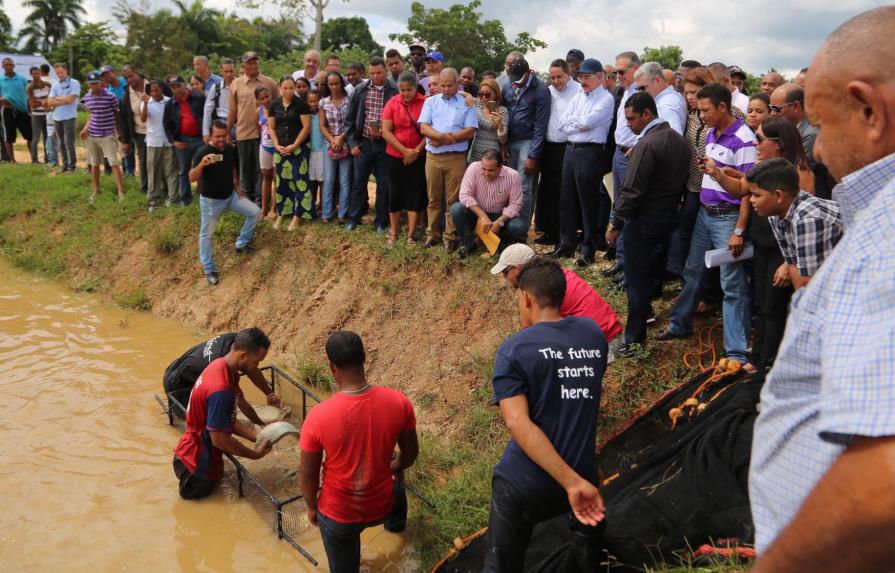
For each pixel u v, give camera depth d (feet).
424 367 25.11
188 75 118.93
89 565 17.21
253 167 35.58
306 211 32.99
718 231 20.22
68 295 35.50
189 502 19.67
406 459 17.24
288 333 29.50
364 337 27.35
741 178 18.35
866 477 3.42
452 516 18.31
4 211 42.98
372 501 15.80
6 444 21.95
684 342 21.91
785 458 4.58
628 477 16.20
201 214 32.91
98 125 40.16
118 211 39.47
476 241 27.91
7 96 52.08
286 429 19.70
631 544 13.67
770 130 16.96
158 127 37.52
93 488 20.08
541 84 27.35
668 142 19.83
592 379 12.43
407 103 28.50
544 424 12.12
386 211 31.17
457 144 27.53
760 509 4.83
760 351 18.97
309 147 32.53
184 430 23.20
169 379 23.36
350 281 29.68
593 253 26.30
